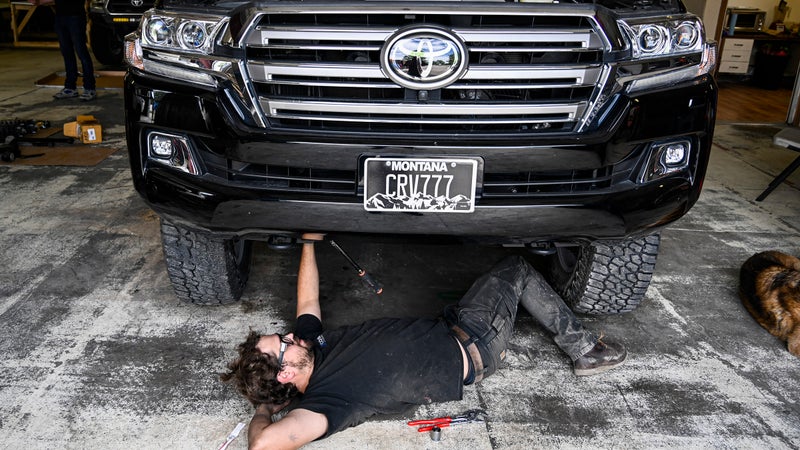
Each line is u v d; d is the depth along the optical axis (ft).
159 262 10.21
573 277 8.84
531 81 6.57
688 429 6.86
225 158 6.76
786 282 8.89
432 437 6.59
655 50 6.77
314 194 6.69
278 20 6.39
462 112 6.55
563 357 8.11
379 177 6.59
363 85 6.47
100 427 6.59
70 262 10.09
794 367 8.06
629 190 6.93
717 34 27.04
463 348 6.97
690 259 11.00
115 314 8.68
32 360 7.61
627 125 6.70
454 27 6.33
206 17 6.55
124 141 16.96
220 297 8.66
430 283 9.75
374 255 10.62
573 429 6.82
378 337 6.76
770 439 6.75
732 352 8.33
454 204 6.67
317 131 6.64
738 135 20.13
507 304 7.50
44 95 22.61
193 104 6.68
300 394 6.77
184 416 6.82
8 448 6.24
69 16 21.04
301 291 7.79
